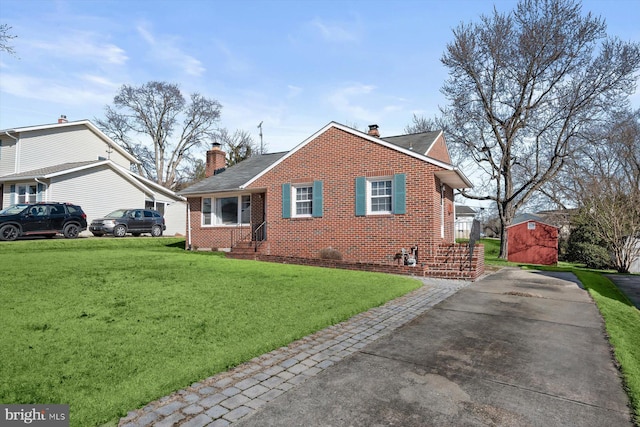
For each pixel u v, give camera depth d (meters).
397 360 4.67
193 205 20.83
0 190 24.52
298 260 14.38
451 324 6.32
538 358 4.79
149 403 3.45
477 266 12.45
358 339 5.48
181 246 21.89
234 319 6.04
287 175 16.59
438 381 4.07
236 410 3.38
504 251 24.08
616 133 23.91
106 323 5.56
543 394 3.80
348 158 15.18
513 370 4.40
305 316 6.38
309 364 4.50
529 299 8.43
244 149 51.91
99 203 24.70
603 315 7.06
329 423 3.19
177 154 49.16
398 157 14.20
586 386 3.99
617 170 25.89
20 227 17.47
